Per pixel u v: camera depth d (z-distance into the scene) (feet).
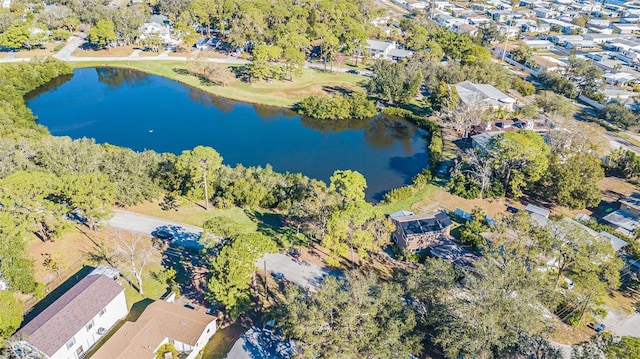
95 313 183.73
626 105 496.64
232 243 204.23
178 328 188.14
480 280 181.37
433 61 558.97
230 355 184.14
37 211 222.07
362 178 267.80
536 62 632.79
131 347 176.14
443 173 361.51
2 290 182.50
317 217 246.27
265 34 625.00
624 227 280.92
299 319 162.30
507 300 168.76
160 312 194.08
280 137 428.56
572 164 311.88
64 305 181.37
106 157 287.28
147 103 487.61
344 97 482.69
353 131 451.12
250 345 188.96
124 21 645.10
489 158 330.75
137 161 293.84
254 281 218.38
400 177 364.17
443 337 165.58
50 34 637.71
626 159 361.30
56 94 501.15
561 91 552.82
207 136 420.77
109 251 238.07
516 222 229.45
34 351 164.55
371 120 478.18
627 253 262.06
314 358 154.81
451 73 503.61
